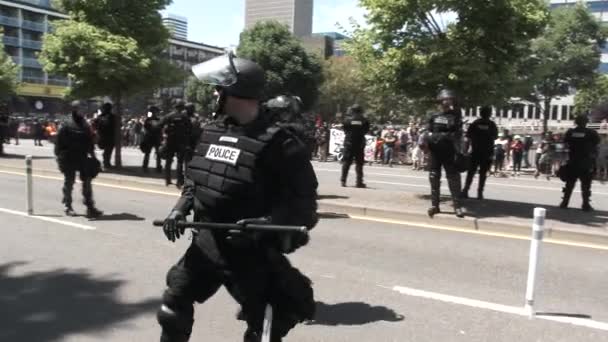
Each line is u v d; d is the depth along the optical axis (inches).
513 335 186.5
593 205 514.6
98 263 262.8
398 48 422.0
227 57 118.0
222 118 123.0
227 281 119.1
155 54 674.8
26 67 3361.2
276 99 231.0
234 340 177.5
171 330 122.0
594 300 226.8
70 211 384.5
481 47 416.2
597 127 1003.3
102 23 641.0
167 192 509.4
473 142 453.4
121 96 668.1
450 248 307.9
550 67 435.2
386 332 185.9
